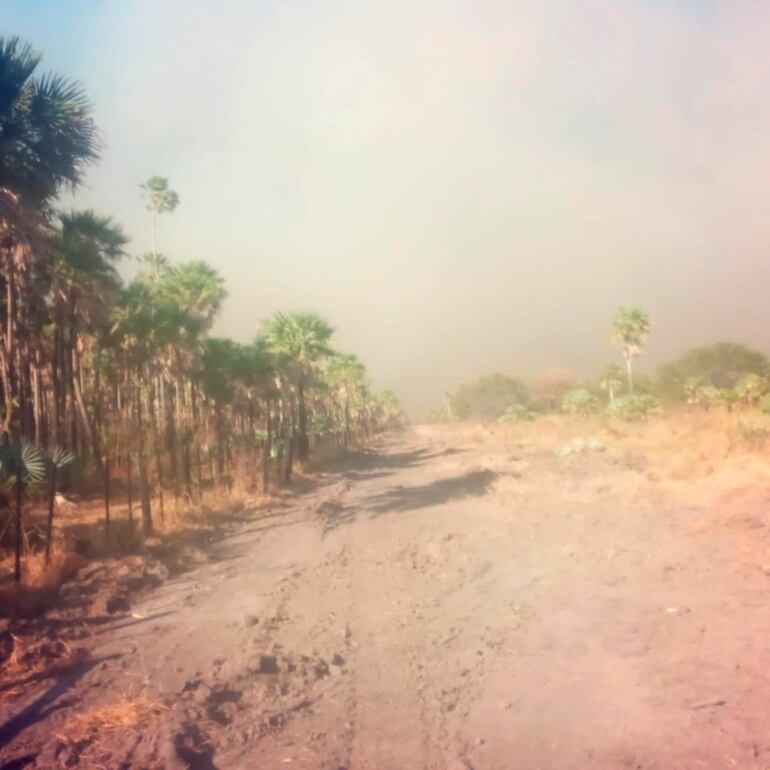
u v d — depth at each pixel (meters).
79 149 14.76
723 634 8.89
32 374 32.88
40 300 29.30
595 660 8.38
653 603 10.52
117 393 28.12
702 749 5.99
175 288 39.81
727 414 41.78
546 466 32.41
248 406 36.38
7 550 16.84
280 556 17.14
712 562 12.74
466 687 7.90
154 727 7.17
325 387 55.56
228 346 31.59
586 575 12.66
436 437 88.12
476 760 6.13
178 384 29.25
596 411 73.06
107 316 25.66
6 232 15.02
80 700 8.27
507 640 9.43
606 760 5.94
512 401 121.38
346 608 11.77
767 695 6.98
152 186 56.62
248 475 31.03
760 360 72.81
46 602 12.95
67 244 25.97
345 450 59.84
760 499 18.41
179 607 12.63
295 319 43.25
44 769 6.44
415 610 11.31
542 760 6.03
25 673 9.35
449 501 24.28
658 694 7.20
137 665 9.43
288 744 6.70
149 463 24.83
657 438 39.81
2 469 13.76
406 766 6.12
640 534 15.79
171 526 20.80
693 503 19.00
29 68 14.17
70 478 29.22
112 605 12.88
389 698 7.73
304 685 8.30
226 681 8.46
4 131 13.93
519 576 13.08
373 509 24.67
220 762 6.40
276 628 10.81
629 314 75.12
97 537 18.22
